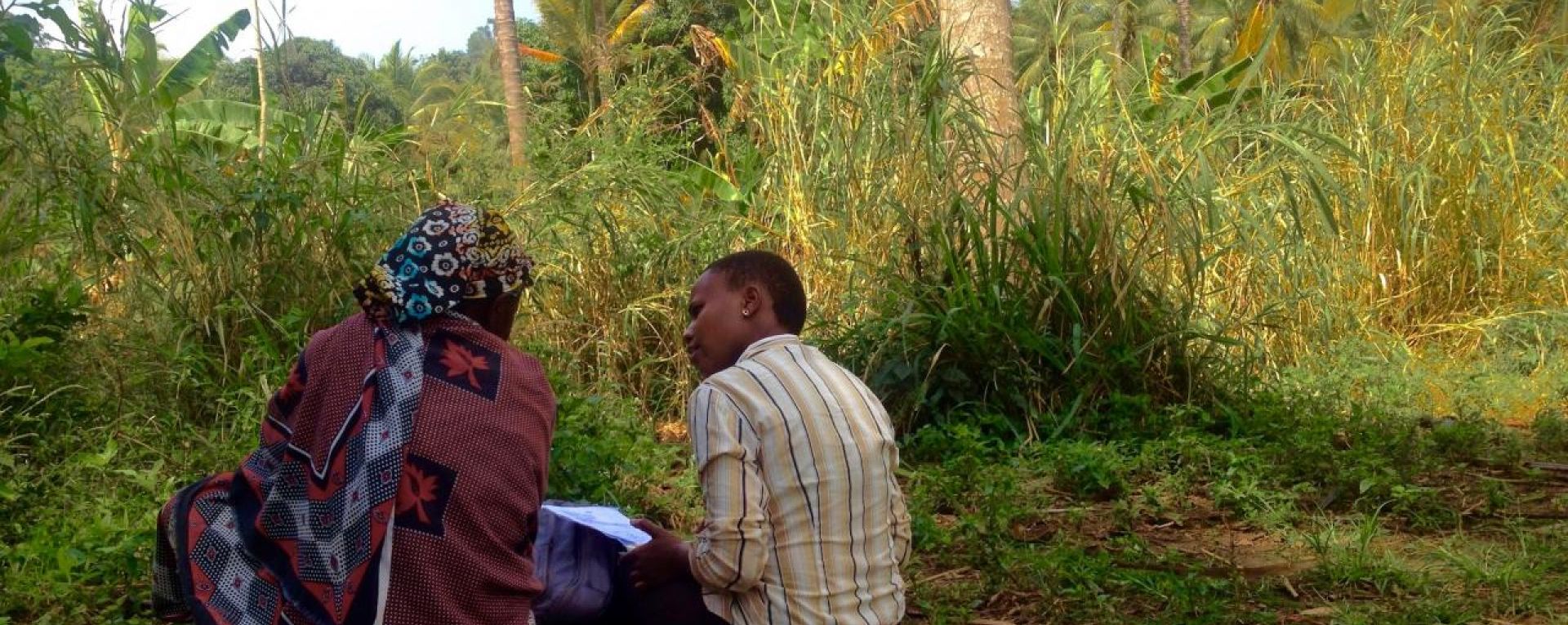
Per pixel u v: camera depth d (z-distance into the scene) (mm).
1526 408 7535
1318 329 8320
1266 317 8070
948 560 4629
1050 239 6730
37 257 6238
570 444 4988
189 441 5492
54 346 5750
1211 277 8203
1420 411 7434
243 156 6824
